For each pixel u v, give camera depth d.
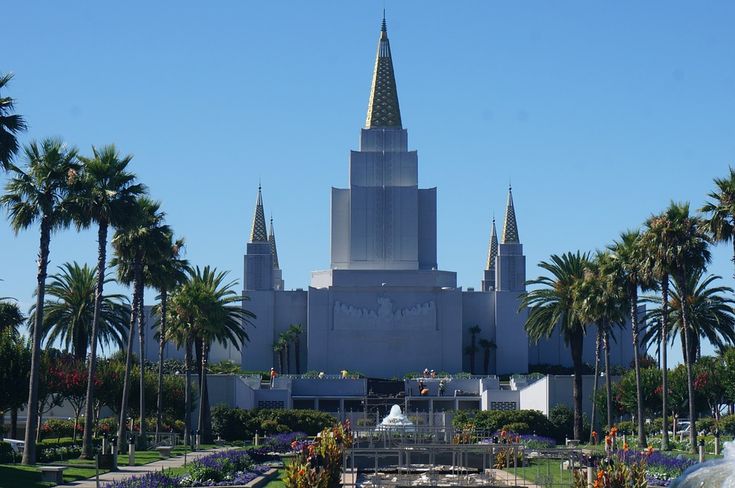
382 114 184.12
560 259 107.12
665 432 85.50
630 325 176.38
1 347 75.88
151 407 109.12
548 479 52.78
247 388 131.12
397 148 182.38
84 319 108.12
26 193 65.69
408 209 180.00
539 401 123.31
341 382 151.12
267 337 176.25
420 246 181.75
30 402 62.84
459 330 173.62
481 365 176.00
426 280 175.38
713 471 28.20
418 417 113.56
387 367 172.75
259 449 87.56
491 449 57.97
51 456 69.12
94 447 81.00
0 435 83.38
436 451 63.69
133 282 87.81
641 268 87.62
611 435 46.44
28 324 106.06
